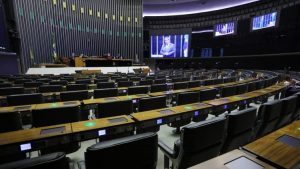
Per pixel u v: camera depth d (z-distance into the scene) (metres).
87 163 1.15
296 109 2.98
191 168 1.11
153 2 19.44
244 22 15.85
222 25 16.59
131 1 19.22
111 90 4.30
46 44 14.58
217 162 1.17
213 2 17.72
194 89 4.88
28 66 13.52
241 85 4.95
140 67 15.39
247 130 2.05
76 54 16.42
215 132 1.72
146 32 21.94
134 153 1.26
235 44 17.28
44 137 1.78
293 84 5.66
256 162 1.18
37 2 13.96
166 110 2.72
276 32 13.42
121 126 2.16
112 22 18.42
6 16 12.51
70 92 3.88
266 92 4.23
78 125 2.09
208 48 19.86
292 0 12.01
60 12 15.30
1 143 1.64
